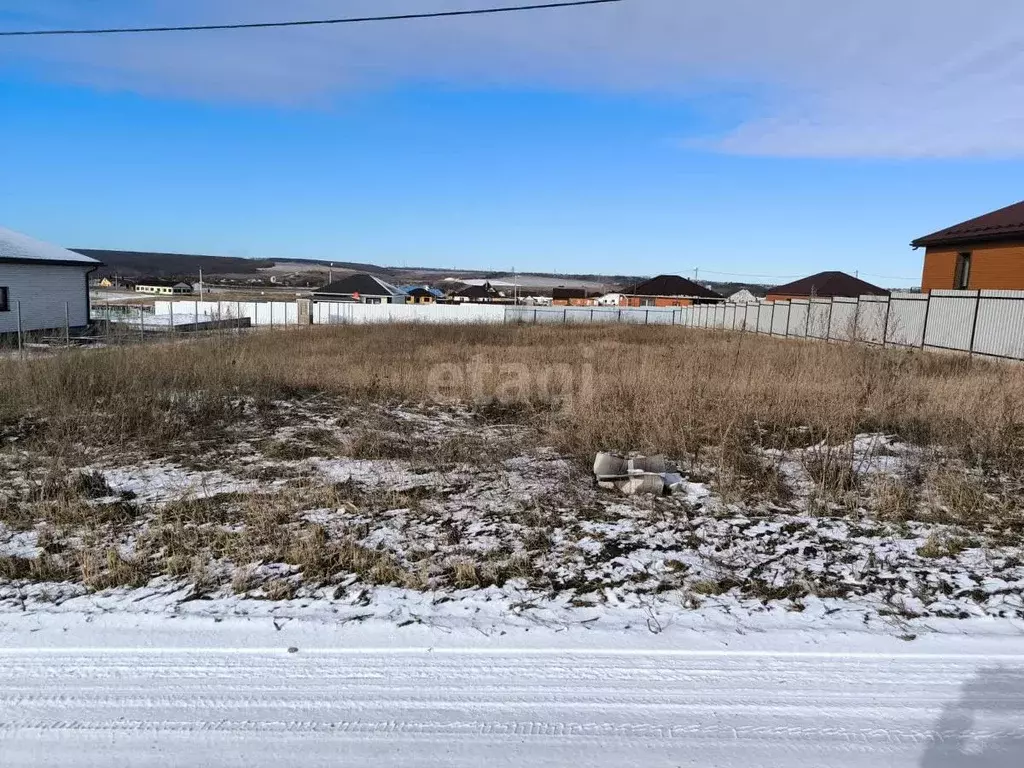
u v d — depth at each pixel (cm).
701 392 936
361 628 363
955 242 2514
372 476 659
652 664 329
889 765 259
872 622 375
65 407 897
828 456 653
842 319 2495
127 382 1058
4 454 736
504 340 2491
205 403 976
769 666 328
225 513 543
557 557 463
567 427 834
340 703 295
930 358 1582
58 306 2822
